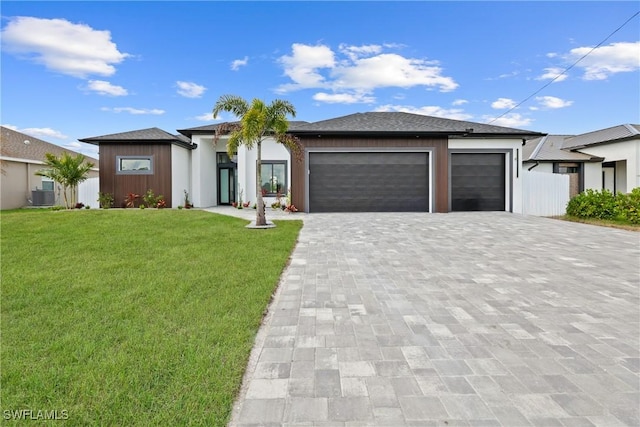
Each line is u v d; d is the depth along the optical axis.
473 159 15.48
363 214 14.30
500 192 15.57
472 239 8.66
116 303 3.98
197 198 17.41
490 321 3.63
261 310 3.83
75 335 3.14
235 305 3.96
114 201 16.03
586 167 19.31
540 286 4.89
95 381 2.39
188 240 7.98
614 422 2.05
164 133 17.11
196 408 2.14
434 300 4.30
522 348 3.02
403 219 12.66
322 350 2.98
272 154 18.11
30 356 2.76
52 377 2.45
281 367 2.69
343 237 8.91
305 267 5.96
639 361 2.80
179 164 16.53
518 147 15.32
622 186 19.36
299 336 3.27
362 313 3.86
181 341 3.03
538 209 15.30
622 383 2.47
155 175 16.03
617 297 4.43
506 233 9.59
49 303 4.00
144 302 4.02
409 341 3.16
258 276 5.14
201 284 4.74
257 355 2.89
